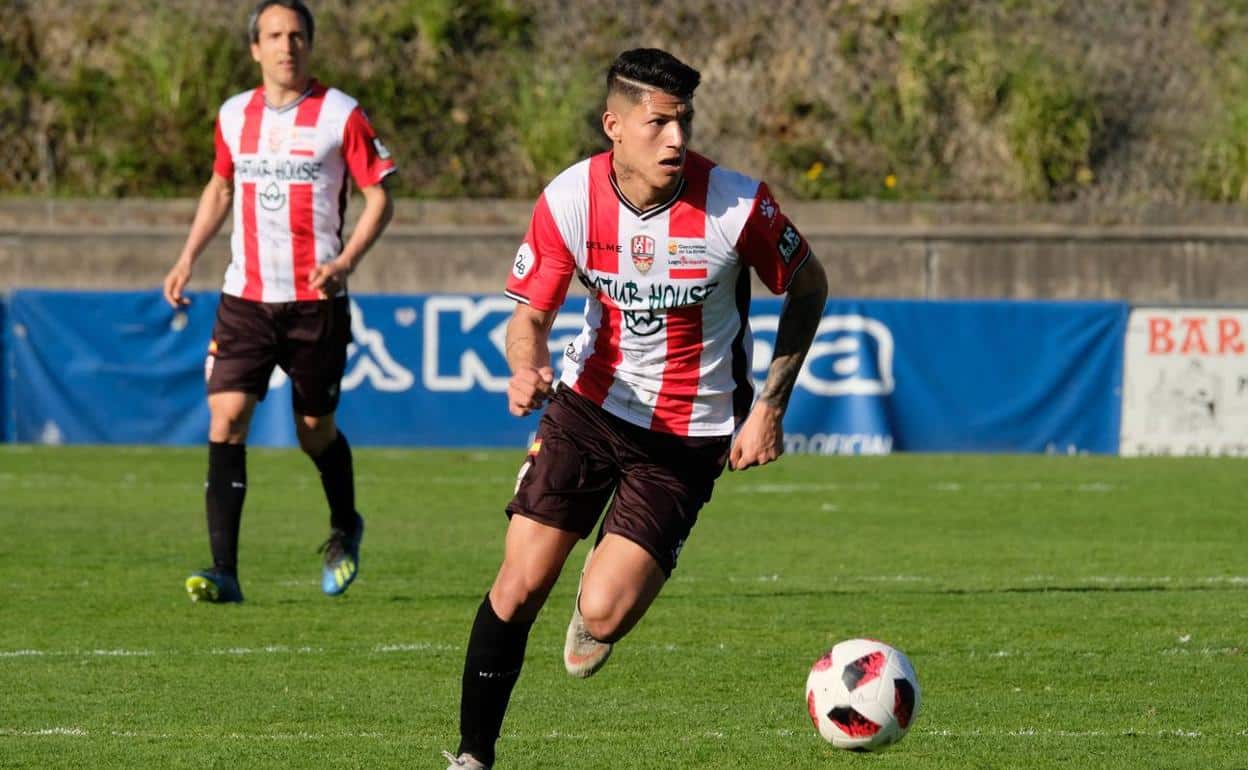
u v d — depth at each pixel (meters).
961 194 63.41
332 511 24.81
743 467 14.73
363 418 49.34
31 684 18.50
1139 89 65.88
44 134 62.91
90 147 62.94
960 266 54.28
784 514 36.06
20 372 49.00
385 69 65.12
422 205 58.28
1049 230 54.31
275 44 24.05
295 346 24.22
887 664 14.40
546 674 19.45
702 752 15.58
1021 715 17.31
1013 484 41.94
